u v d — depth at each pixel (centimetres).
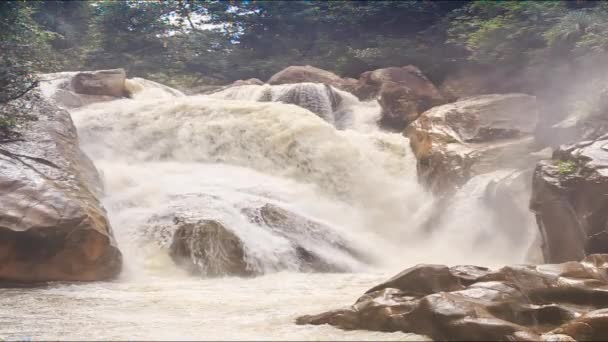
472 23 2830
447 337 540
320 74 2839
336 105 2653
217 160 1956
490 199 1491
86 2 3844
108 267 1167
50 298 916
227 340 553
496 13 2702
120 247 1303
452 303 557
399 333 574
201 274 1246
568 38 1853
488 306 580
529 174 1419
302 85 2559
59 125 1455
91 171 1441
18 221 1103
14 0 1989
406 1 3594
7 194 1145
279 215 1434
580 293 643
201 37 3862
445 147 1784
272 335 578
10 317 746
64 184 1233
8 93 1477
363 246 1506
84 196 1238
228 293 952
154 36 3816
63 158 1323
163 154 1977
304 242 1405
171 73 3634
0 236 1089
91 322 698
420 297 630
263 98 2567
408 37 3594
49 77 2239
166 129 1995
